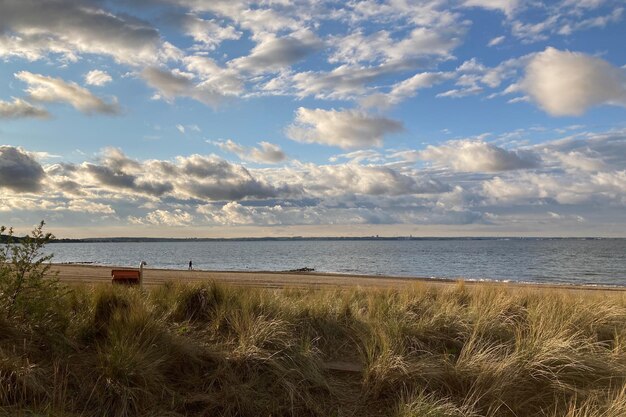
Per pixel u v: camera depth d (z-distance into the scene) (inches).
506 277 1617.9
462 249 5718.5
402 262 2751.0
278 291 403.9
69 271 1101.7
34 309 210.4
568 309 303.9
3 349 185.8
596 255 3622.0
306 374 203.0
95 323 234.1
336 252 4943.4
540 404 191.0
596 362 212.8
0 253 216.2
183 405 181.3
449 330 257.9
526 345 222.1
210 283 299.1
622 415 165.6
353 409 187.8
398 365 201.0
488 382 193.5
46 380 176.4
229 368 201.0
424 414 168.9
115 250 6343.5
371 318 280.1
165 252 5211.6
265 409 183.2
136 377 181.2
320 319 272.2
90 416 165.3
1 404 160.4
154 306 254.1
